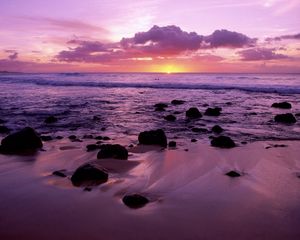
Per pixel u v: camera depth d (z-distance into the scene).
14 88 37.97
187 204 5.02
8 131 12.12
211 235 4.03
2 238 3.99
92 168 6.23
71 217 4.54
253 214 4.64
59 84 46.66
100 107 20.12
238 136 11.16
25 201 5.15
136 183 5.98
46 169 6.98
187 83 47.94
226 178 6.31
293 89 33.66
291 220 4.44
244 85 41.81
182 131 12.26
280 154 8.27
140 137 9.80
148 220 4.45
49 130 12.45
